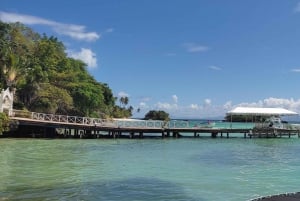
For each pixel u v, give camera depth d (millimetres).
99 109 68188
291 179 18859
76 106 59344
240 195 15219
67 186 16234
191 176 19328
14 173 19047
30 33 69375
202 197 14781
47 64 59688
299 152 33281
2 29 59719
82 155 27766
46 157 25797
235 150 34312
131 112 120938
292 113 55406
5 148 30922
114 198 14305
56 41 74312
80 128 44875
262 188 16609
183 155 28984
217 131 52344
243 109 55188
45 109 53094
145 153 29969
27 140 39812
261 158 28188
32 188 15633
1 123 37938
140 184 17000
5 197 13984
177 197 14695
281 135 57094
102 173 19734
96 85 69188
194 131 51625
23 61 55375
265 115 56469
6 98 44281
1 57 50188
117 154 28984
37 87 53469
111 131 46969
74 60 72812
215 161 25734
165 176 19172
